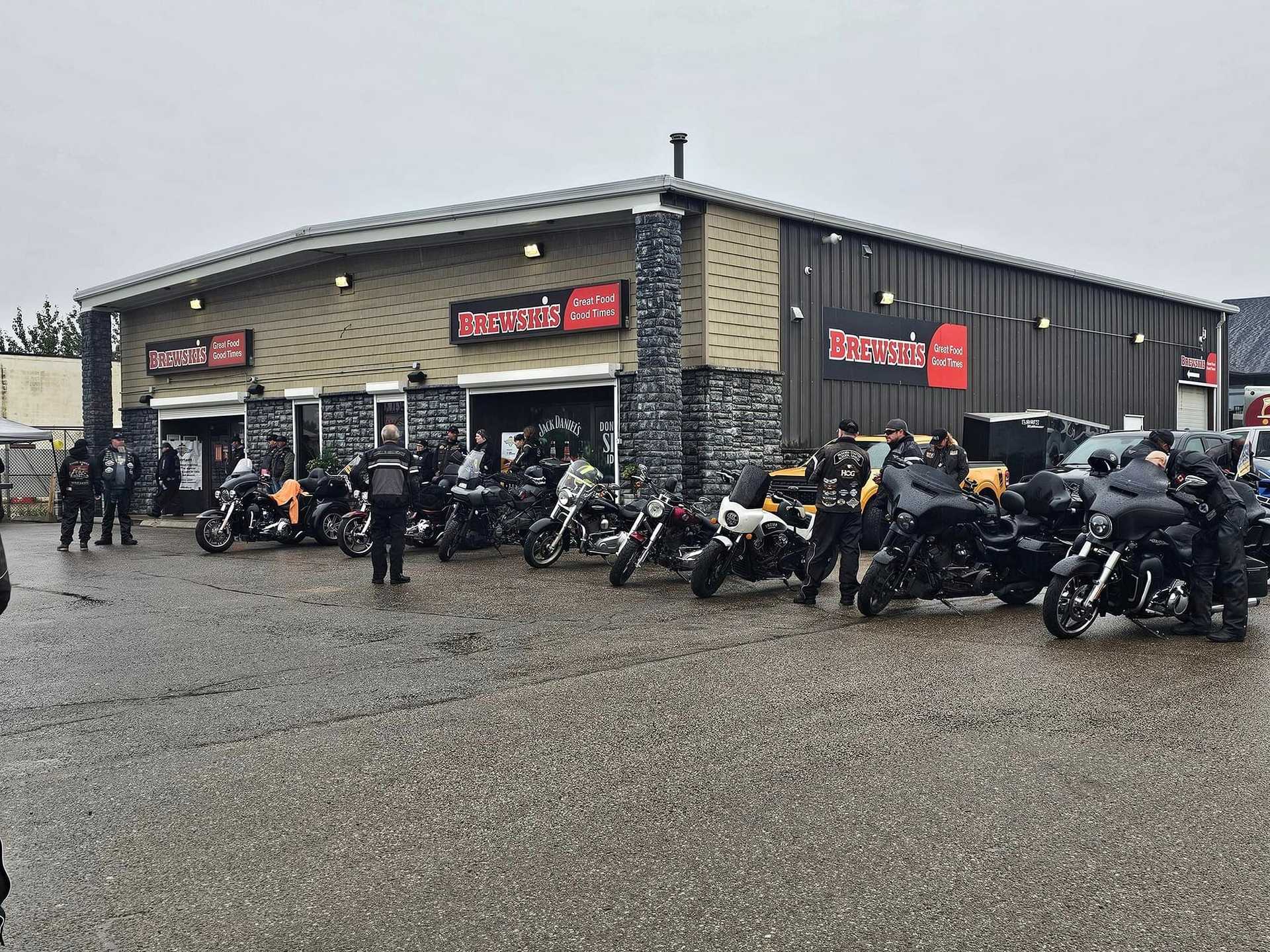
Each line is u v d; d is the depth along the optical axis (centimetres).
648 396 1530
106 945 338
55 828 443
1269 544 977
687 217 1588
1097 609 837
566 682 689
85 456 1642
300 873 393
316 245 1923
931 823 434
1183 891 369
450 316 1878
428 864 399
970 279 2084
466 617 944
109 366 2562
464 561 1389
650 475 1519
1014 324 2195
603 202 1565
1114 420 2488
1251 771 497
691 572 1227
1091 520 812
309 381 2138
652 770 505
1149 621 897
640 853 405
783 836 421
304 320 2139
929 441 1706
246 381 2278
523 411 1798
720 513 1034
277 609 1008
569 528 1315
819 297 1762
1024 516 966
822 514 991
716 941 335
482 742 555
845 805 455
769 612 966
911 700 631
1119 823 433
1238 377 3888
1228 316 2916
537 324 1744
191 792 485
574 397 1731
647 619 926
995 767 504
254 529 1588
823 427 1766
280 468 1795
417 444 1834
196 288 2323
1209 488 813
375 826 439
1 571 326
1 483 2798
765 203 1636
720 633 856
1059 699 632
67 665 768
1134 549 826
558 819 443
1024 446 1814
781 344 1695
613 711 614
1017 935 338
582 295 1684
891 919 350
